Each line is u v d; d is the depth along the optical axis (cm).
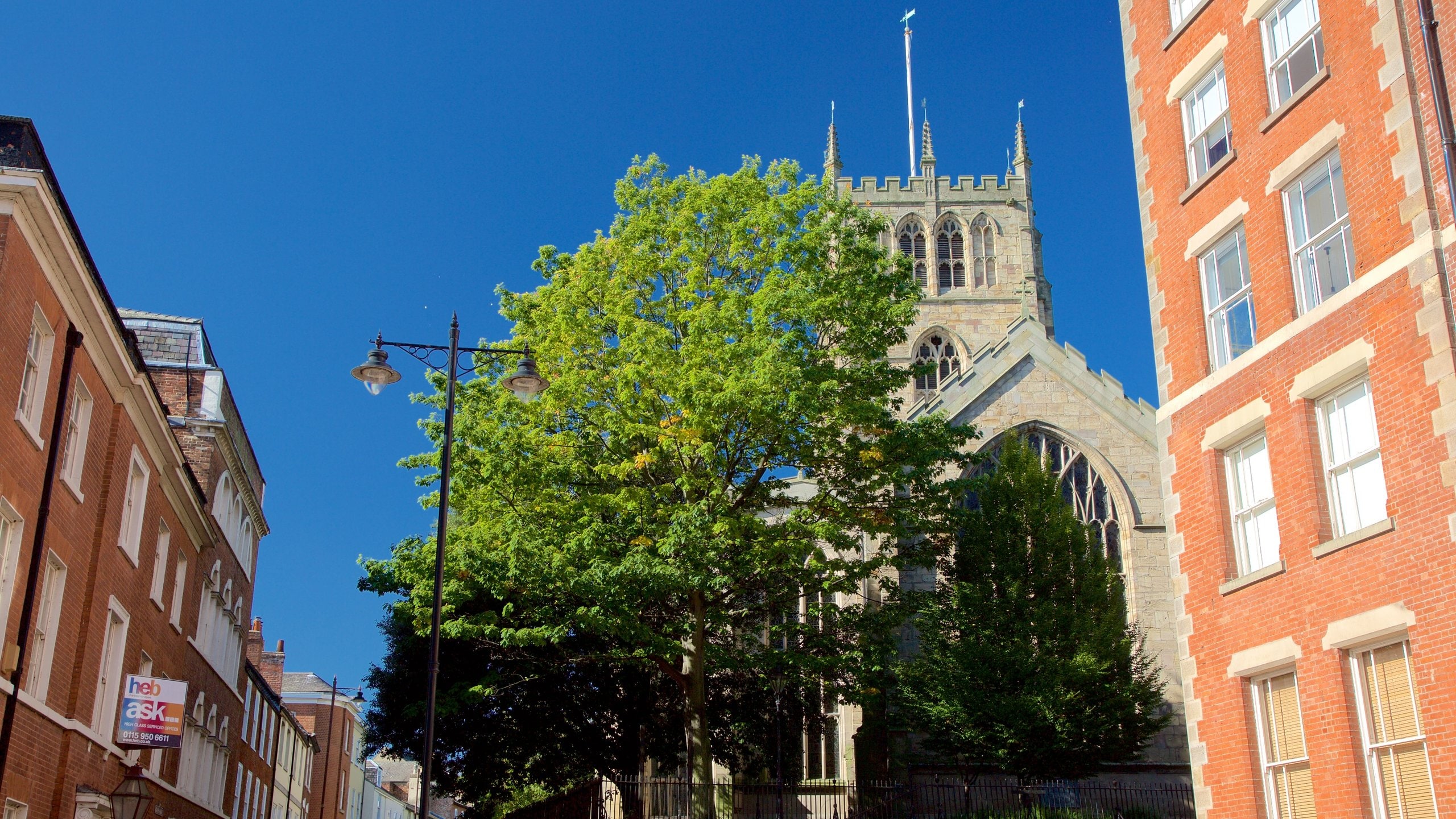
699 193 2981
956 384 4409
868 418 2784
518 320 2998
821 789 3703
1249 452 1858
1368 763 1556
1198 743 1875
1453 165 1511
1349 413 1662
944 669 3506
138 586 2564
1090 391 4372
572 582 2625
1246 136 1900
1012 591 3572
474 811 4119
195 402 3381
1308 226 1769
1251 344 1875
